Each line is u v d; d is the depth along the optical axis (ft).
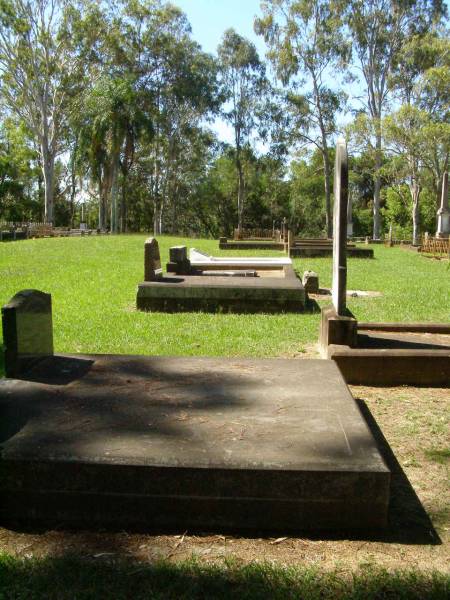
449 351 18.81
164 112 165.78
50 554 9.23
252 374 15.15
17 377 14.46
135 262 56.85
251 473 9.89
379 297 36.52
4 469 10.17
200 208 209.46
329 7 138.72
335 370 15.66
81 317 28.48
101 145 138.72
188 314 30.83
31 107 146.51
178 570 8.69
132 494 10.07
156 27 155.22
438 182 119.75
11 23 133.49
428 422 15.25
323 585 8.36
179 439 10.93
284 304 32.17
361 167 157.99
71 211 207.00
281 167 191.31
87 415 12.06
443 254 80.74
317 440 10.93
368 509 9.92
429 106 125.70
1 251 65.67
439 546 9.57
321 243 87.04
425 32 137.59
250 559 9.14
